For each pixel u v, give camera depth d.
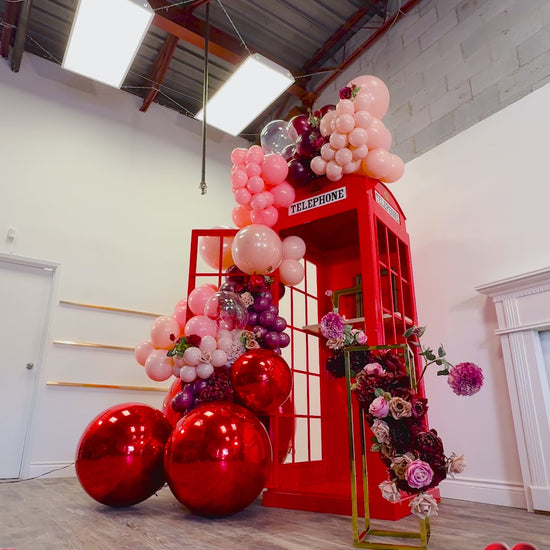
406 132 3.79
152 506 2.25
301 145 2.54
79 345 4.16
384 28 4.24
